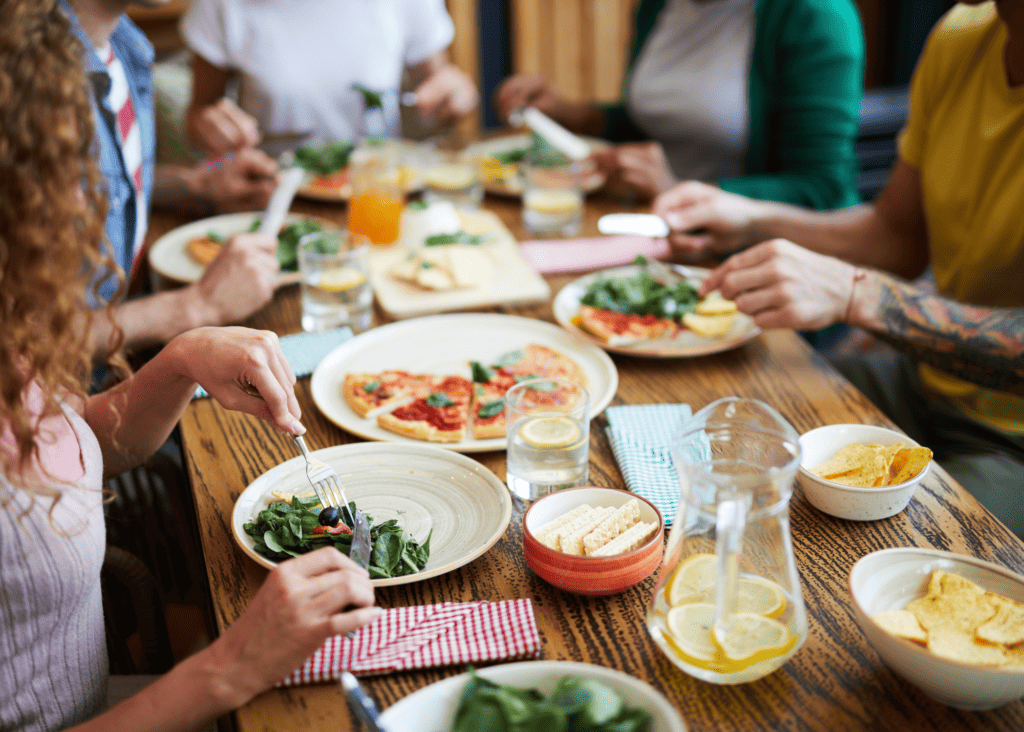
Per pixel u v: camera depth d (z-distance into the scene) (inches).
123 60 69.9
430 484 43.2
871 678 31.9
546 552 35.5
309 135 98.0
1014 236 62.9
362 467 44.6
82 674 36.7
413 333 61.3
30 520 32.5
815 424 50.0
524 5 167.5
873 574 33.2
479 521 40.4
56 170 33.5
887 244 78.4
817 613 35.3
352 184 81.9
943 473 45.1
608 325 59.7
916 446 42.3
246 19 106.7
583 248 76.4
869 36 179.9
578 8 171.3
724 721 30.1
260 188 85.4
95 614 37.5
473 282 68.1
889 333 57.4
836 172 93.2
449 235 75.9
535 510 37.6
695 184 77.4
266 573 38.0
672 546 32.0
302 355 57.5
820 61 92.0
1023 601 31.8
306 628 29.9
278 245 71.9
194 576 68.7
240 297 61.3
